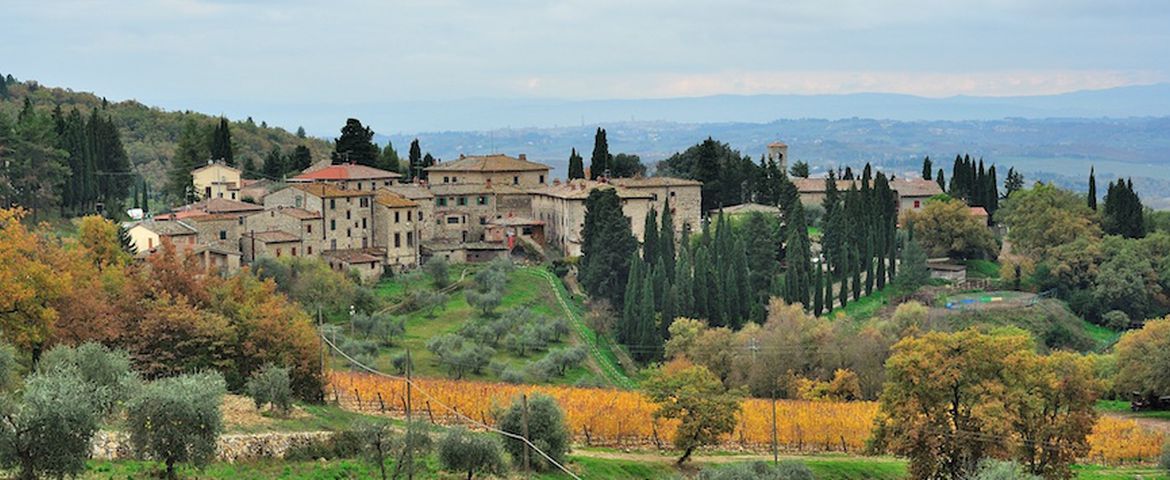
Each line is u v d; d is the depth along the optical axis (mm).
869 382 168125
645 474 110500
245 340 116875
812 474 104562
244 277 139875
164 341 113812
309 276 187375
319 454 91312
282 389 103688
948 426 105688
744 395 141625
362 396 125000
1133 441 135500
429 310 197375
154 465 77812
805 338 174250
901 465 126250
